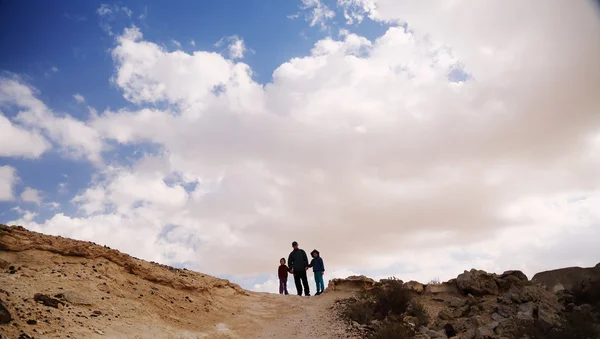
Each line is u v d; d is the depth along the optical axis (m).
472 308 17.52
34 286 14.17
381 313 18.86
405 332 16.03
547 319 14.92
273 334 16.77
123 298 15.81
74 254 16.98
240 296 20.73
